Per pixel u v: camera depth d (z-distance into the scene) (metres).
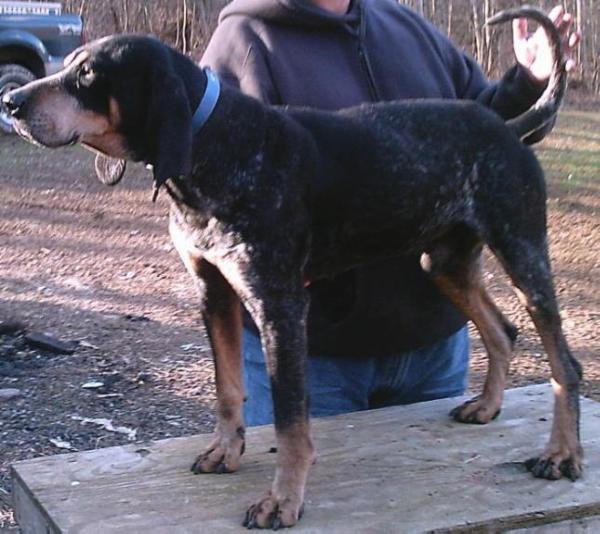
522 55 2.01
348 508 1.65
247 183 1.63
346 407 2.08
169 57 1.64
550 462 1.76
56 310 4.09
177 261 4.76
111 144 1.68
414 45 2.09
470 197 1.82
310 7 1.99
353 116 1.78
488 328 1.98
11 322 3.87
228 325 1.78
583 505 1.67
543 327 1.81
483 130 1.82
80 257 4.78
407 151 1.77
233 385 1.79
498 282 4.34
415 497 1.69
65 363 3.57
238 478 1.75
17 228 5.16
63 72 1.68
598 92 8.42
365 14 2.05
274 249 1.64
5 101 1.64
